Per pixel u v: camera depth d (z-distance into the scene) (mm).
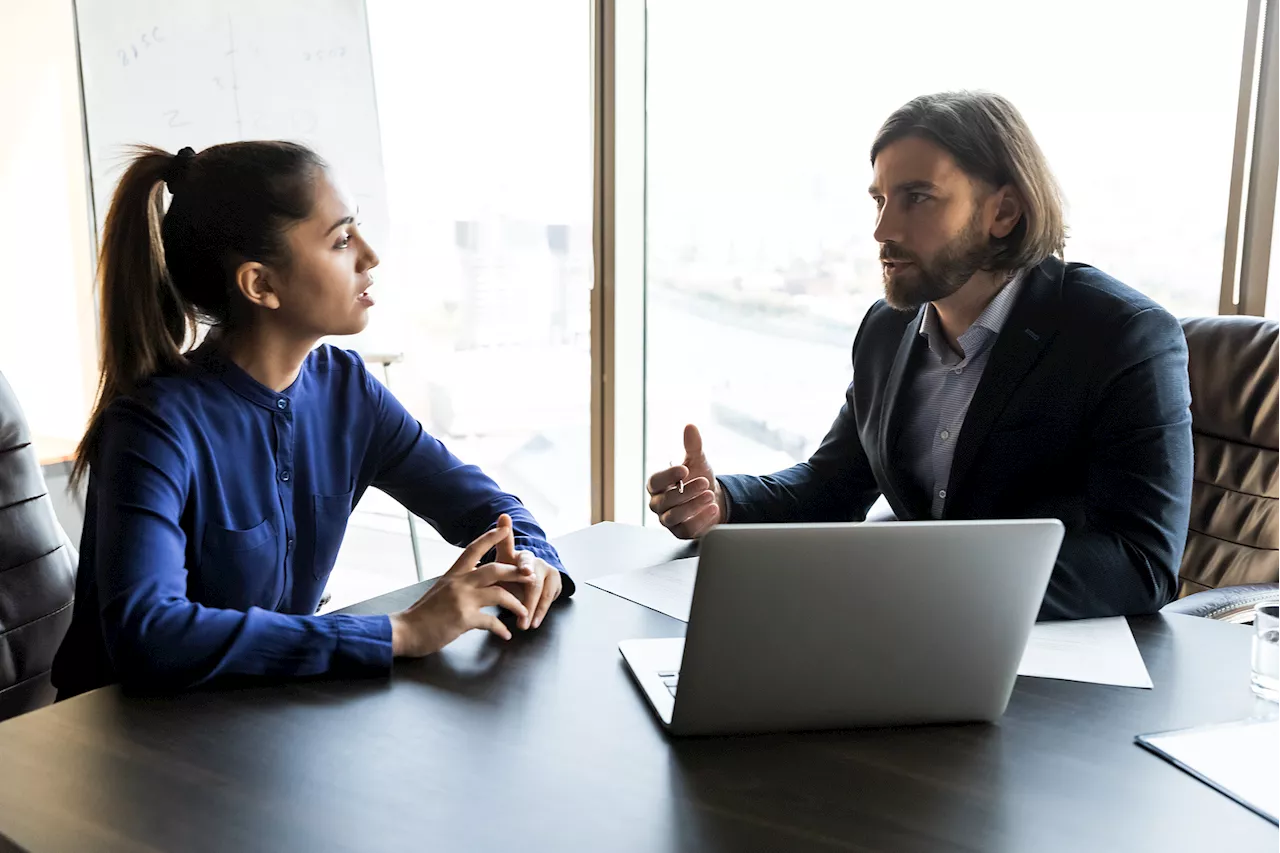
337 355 1489
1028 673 1051
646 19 2672
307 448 1407
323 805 787
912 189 1409
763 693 892
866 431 1669
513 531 1383
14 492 1412
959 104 1416
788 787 822
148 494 1150
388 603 1253
